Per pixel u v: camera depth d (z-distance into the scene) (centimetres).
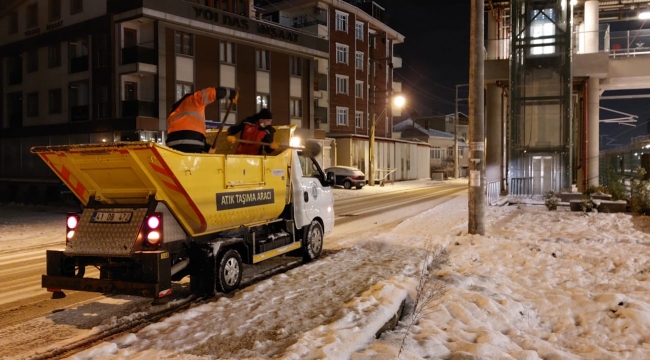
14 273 930
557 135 2472
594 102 2700
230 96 760
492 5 2884
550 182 2478
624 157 2652
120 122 2975
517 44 2495
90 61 3158
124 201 650
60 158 637
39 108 3534
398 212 1950
